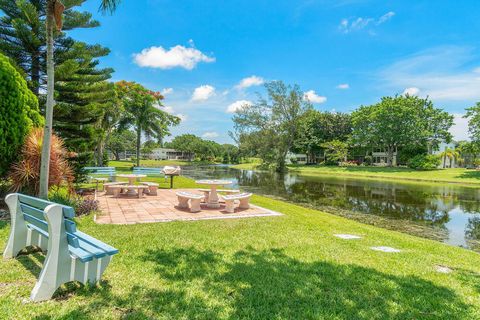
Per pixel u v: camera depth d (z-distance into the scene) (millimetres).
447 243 6152
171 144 74812
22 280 2670
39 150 5926
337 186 18219
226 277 2961
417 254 4254
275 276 3049
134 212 6559
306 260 3645
